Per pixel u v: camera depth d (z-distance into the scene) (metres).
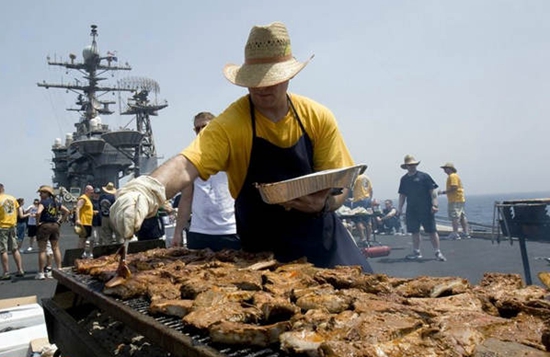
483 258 9.65
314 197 2.94
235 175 3.34
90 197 12.96
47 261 11.50
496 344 1.32
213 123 3.16
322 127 3.37
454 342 1.41
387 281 2.36
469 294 1.99
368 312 1.76
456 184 14.03
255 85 2.90
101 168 35.06
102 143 33.59
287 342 1.57
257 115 3.19
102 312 4.14
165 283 2.68
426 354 1.36
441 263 9.40
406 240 14.77
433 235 9.95
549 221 6.00
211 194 5.60
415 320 1.63
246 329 1.71
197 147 2.97
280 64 3.00
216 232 5.62
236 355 1.66
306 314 1.81
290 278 2.59
